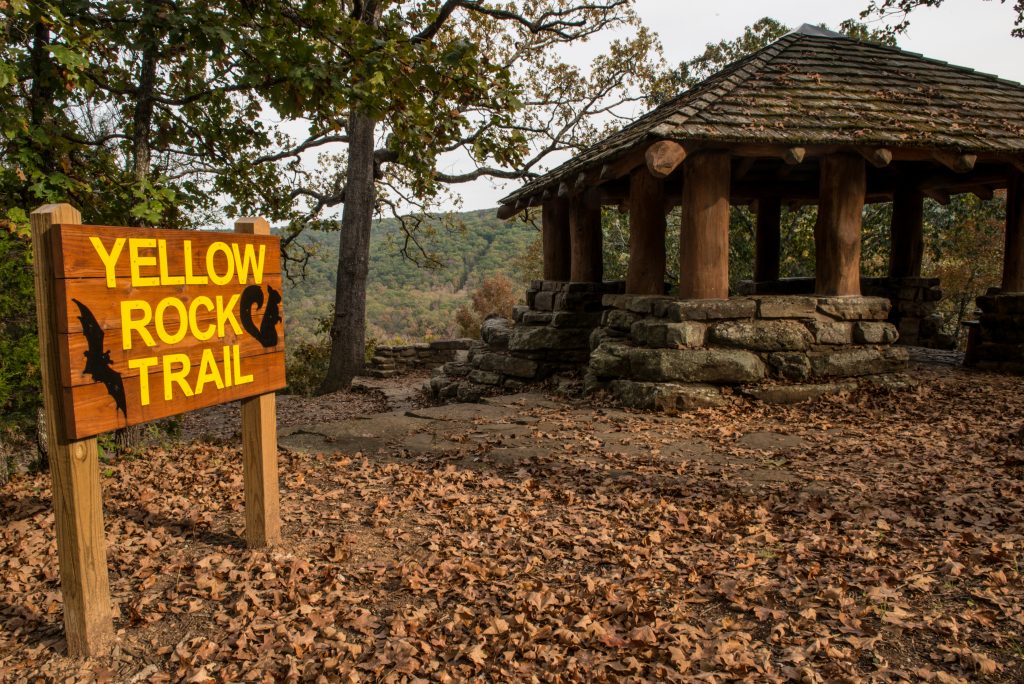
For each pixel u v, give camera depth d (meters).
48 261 2.67
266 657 2.88
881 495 4.65
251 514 3.94
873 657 2.75
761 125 7.68
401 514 4.53
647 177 8.87
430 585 3.50
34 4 4.88
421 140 7.91
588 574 3.64
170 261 3.16
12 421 5.38
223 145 9.55
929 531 4.00
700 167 7.77
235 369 3.59
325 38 6.50
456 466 5.61
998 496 4.55
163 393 3.15
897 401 7.48
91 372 2.79
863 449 5.79
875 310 8.16
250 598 3.35
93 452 2.88
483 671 2.78
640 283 9.02
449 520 4.41
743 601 3.26
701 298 7.93
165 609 3.26
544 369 10.57
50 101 5.88
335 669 2.78
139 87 7.17
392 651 2.90
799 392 7.54
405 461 5.82
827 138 7.61
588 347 10.59
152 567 3.70
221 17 6.30
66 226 2.65
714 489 4.89
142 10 6.07
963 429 6.36
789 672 2.67
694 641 2.95
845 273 8.26
